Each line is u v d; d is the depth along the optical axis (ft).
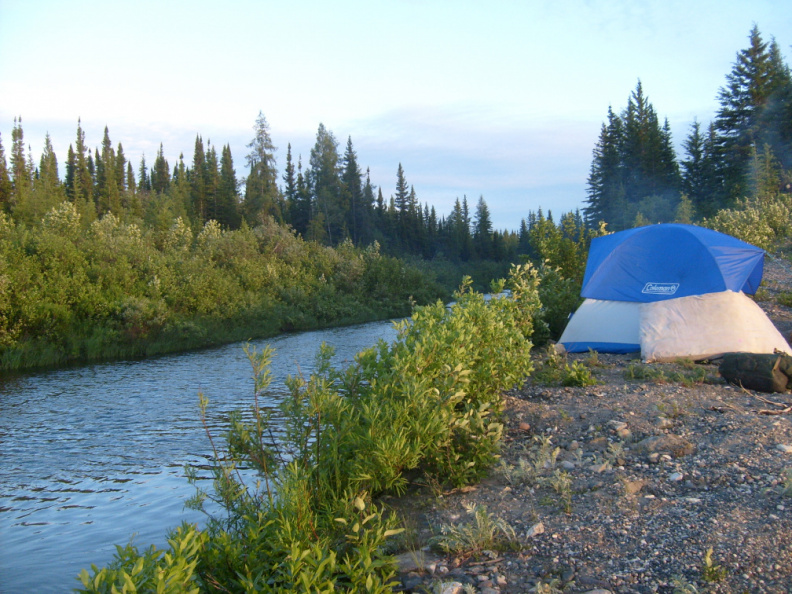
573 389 27.35
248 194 222.69
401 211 299.38
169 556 9.01
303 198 252.21
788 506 13.61
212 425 34.30
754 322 31.01
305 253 148.25
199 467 26.81
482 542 14.02
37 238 83.20
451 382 18.53
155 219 178.40
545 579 12.27
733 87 171.42
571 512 15.19
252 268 119.03
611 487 16.37
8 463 28.04
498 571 12.85
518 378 24.82
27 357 63.72
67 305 73.15
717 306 31.58
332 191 253.85
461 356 20.39
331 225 255.91
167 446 30.40
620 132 202.18
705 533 13.03
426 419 17.33
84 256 86.99
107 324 74.64
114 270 84.58
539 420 23.32
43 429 34.55
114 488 24.39
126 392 45.98
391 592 11.78
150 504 22.27
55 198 167.43
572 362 32.96
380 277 155.94
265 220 175.11
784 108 159.02
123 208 210.79
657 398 24.16
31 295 69.46
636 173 196.24
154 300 83.92
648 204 167.43
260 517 12.67
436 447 17.74
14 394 46.14
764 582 10.98
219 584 11.14
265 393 43.39
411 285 164.66
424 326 23.15
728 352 30.30
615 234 39.37
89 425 35.29
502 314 28.71
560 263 56.03
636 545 13.07
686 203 135.03
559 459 19.21
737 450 17.62
